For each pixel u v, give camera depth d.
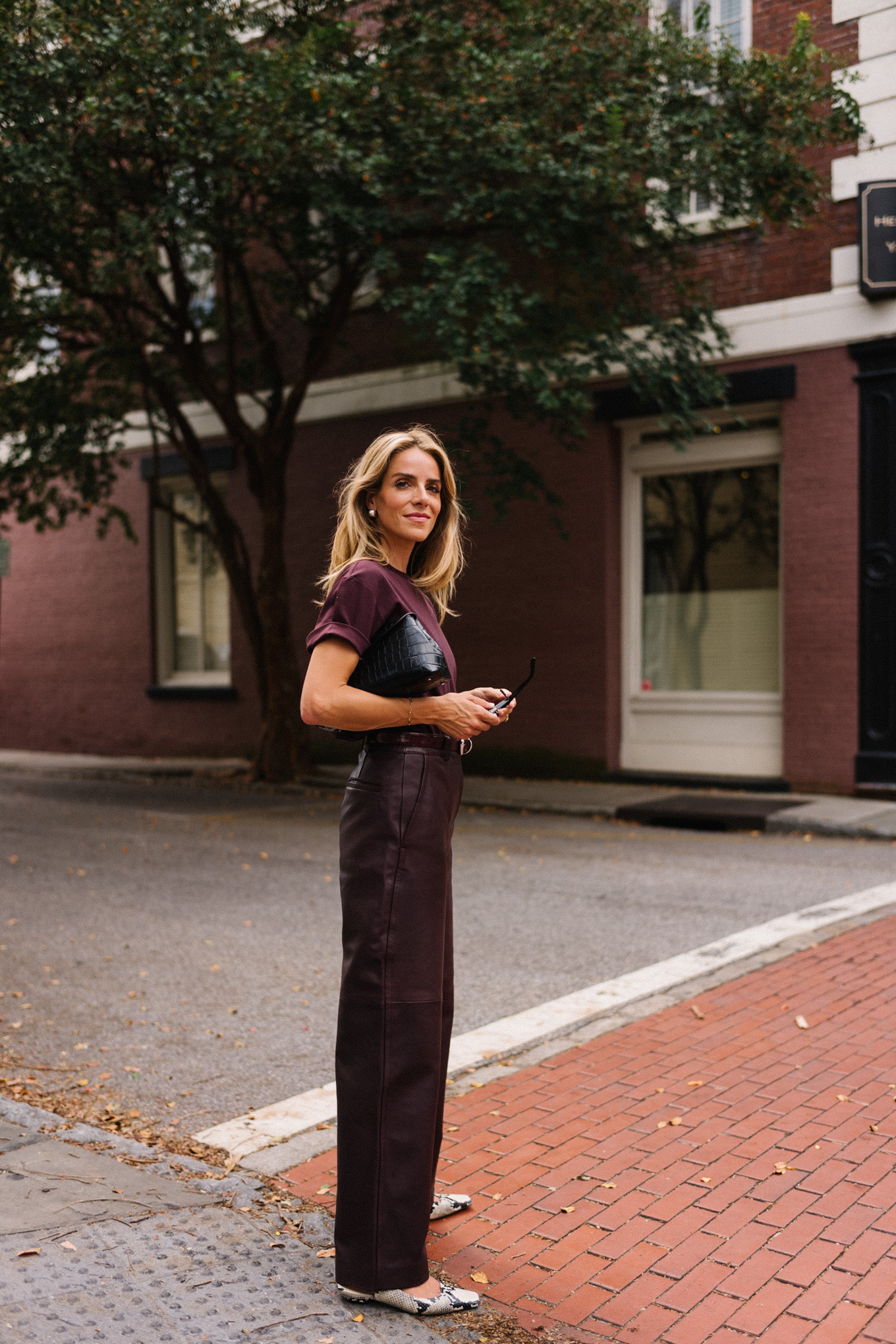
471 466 11.31
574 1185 3.23
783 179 10.05
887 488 10.77
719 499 12.30
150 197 10.04
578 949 5.93
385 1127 2.58
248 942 6.25
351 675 2.62
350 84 9.38
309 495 15.45
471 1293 2.63
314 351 13.10
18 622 19.67
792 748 11.38
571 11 10.09
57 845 9.60
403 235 11.36
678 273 12.09
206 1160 3.46
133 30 9.09
